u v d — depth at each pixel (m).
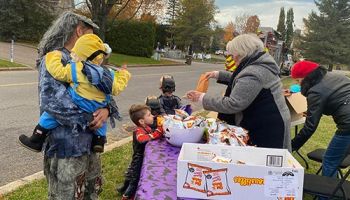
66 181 2.62
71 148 2.58
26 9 32.00
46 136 2.62
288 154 2.52
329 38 56.09
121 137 6.98
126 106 10.43
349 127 4.18
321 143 7.85
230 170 2.09
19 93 10.72
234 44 3.33
